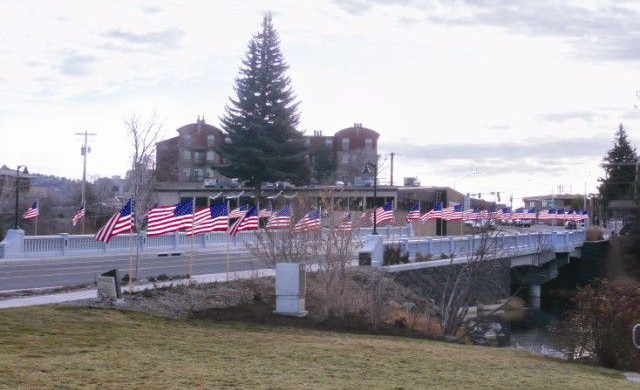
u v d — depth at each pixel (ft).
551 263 217.77
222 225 106.11
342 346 58.54
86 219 247.91
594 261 247.29
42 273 112.37
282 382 40.32
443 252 153.48
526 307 171.42
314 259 96.32
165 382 38.50
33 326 57.36
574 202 529.04
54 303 70.13
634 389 46.52
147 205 227.81
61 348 49.60
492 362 56.54
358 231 123.34
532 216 274.98
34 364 42.39
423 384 43.16
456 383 44.42
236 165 269.64
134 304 71.61
